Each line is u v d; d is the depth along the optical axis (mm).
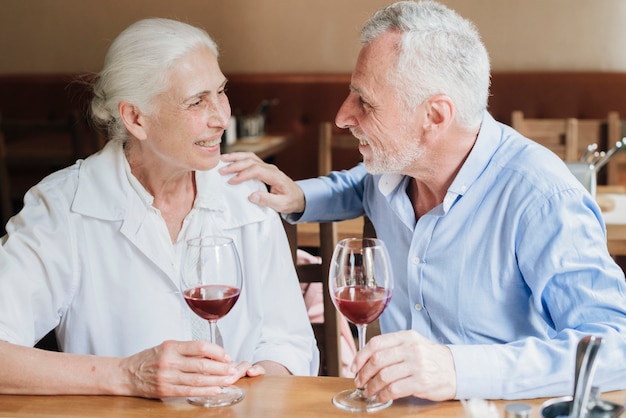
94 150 3996
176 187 1603
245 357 1627
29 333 1458
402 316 1631
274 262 1683
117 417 1202
